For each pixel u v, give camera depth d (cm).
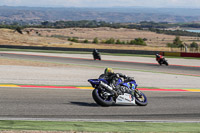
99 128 2152
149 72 7306
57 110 2786
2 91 3675
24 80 4897
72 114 2670
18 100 3144
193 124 2516
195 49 14788
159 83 5428
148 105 3300
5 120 2256
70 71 6669
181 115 2909
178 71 7862
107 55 12850
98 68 7712
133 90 3206
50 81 4944
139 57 11925
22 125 2102
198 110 3184
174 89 4766
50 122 2272
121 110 2972
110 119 2564
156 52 12988
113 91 3048
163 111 3044
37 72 6166
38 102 3102
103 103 2991
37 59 10088
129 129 2177
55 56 11619
